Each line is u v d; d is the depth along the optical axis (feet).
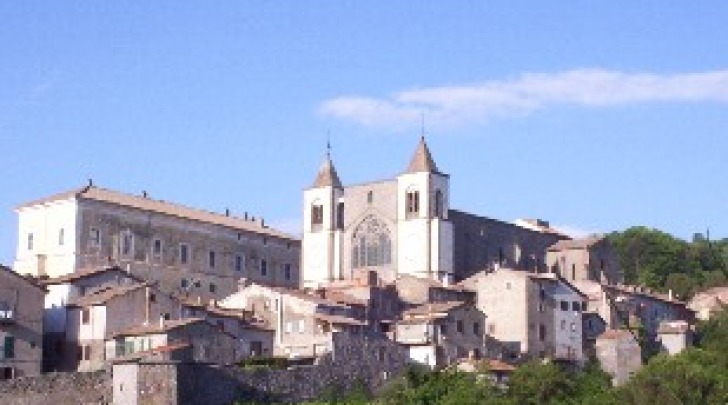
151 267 643.86
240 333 537.24
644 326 643.86
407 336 554.05
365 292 585.63
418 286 614.34
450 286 626.64
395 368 510.99
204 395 433.07
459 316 565.53
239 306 571.28
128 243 636.07
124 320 501.56
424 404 460.14
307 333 541.75
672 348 612.29
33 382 436.35
